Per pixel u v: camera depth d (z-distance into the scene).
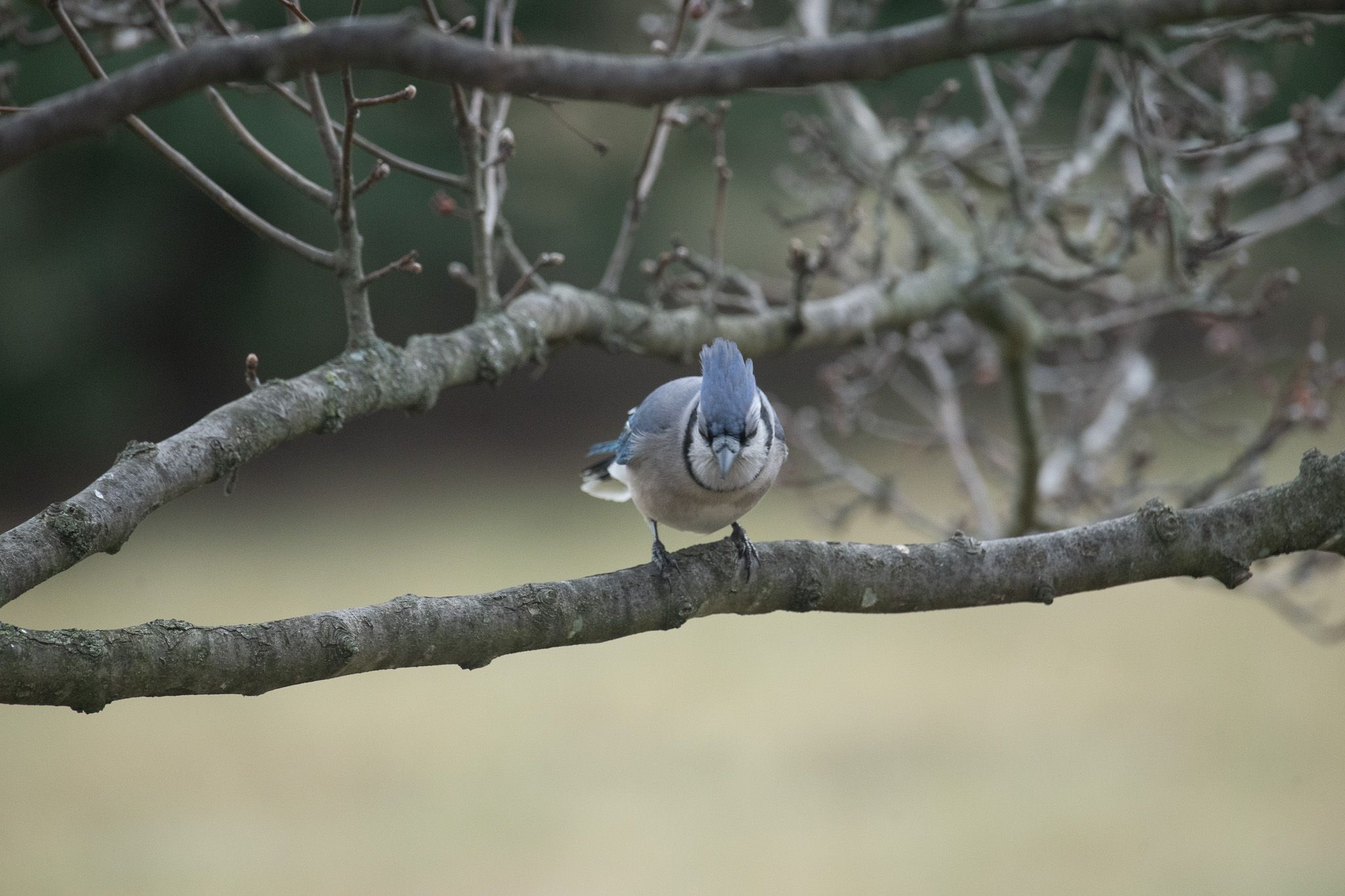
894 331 10.69
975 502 10.72
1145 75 9.27
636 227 8.36
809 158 15.60
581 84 3.38
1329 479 5.48
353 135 6.11
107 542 4.74
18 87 21.14
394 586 20.22
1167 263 8.16
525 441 28.75
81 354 26.20
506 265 26.50
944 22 3.89
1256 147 9.66
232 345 27.36
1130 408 11.09
